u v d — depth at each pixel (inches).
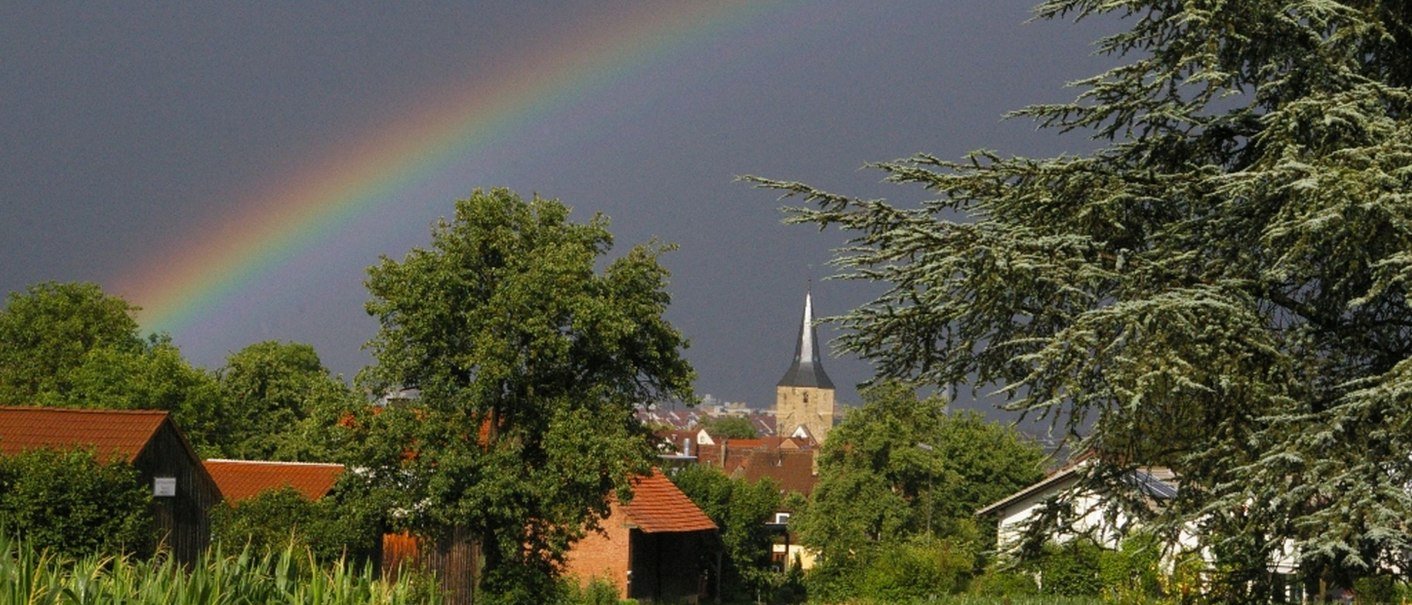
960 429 2210.9
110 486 877.8
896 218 490.6
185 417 2005.4
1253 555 420.2
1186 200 482.0
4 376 2192.4
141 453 1103.6
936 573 1732.3
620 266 1215.6
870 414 2148.1
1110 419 424.8
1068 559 1093.8
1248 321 419.5
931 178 497.7
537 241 1203.2
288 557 380.5
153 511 1115.9
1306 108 430.9
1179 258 448.5
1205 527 435.5
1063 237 447.5
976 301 469.1
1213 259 459.5
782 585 2297.0
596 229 1220.5
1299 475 384.8
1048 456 455.5
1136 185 478.9
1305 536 383.9
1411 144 407.2
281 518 1148.5
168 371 2017.7
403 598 381.4
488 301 1184.2
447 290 1155.3
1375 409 384.8
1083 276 440.1
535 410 1178.6
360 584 378.6
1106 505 473.7
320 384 1190.3
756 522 2257.6
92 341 2265.0
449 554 1355.8
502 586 1202.0
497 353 1144.2
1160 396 415.5
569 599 1477.6
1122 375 404.2
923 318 482.3
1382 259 404.8
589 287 1176.2
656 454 1240.8
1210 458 434.6
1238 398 427.8
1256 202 444.5
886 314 487.5
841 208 496.7
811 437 7672.2
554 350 1154.0
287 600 367.9
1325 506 387.2
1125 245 485.1
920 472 2145.7
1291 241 417.7
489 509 1143.6
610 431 1175.6
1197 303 404.5
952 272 454.6
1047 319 464.4
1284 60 469.4
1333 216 380.2
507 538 1167.6
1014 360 429.4
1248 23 463.5
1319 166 405.7
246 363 2578.7
